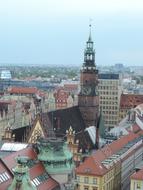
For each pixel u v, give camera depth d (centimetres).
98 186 14800
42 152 11675
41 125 17362
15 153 11275
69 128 17912
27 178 9681
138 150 19675
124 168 17650
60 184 11475
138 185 14175
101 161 15788
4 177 10156
